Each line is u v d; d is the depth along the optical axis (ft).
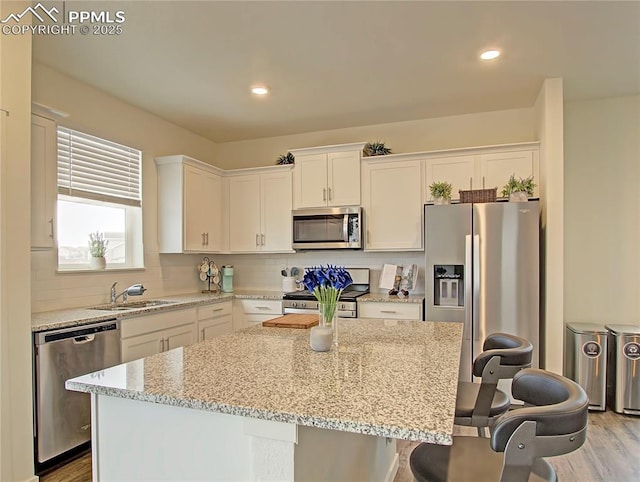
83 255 11.01
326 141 15.06
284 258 15.57
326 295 5.80
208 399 3.78
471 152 12.40
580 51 9.27
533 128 12.78
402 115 13.46
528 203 10.76
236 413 3.61
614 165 12.35
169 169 13.15
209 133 15.24
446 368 4.78
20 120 7.15
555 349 10.69
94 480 4.58
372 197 13.37
